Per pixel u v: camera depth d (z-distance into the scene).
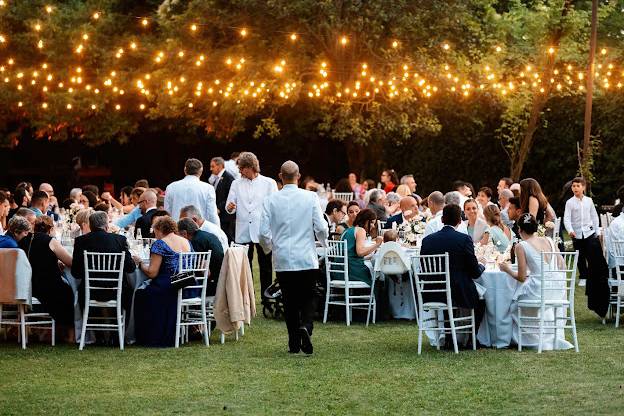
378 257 13.70
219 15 28.31
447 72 27.06
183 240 12.45
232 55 28.31
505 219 16.23
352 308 14.26
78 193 20.08
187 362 11.02
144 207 15.85
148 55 30.08
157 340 12.17
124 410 8.75
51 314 12.21
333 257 14.10
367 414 8.54
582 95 26.25
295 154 35.28
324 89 28.22
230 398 9.19
